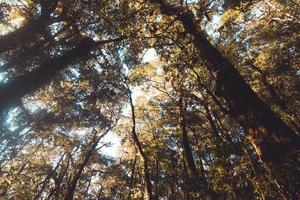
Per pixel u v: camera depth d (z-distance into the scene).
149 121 28.83
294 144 5.93
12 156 25.03
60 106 23.69
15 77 12.64
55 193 33.69
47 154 34.41
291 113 18.05
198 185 17.06
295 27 20.97
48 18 17.89
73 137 31.72
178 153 27.36
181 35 8.87
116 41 13.00
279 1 18.88
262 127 6.33
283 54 22.69
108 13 11.45
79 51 14.23
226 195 14.65
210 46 8.09
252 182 8.02
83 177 37.94
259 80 22.36
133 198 21.75
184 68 11.84
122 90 18.72
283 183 5.68
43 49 16.80
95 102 21.73
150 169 30.81
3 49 16.81
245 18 15.21
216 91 7.35
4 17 18.45
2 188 26.17
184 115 20.39
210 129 21.27
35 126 25.36
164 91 21.59
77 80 19.36
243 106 6.75
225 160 10.88
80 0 13.66
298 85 23.97
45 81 13.17
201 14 10.00
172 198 29.77
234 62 15.70
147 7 10.05
